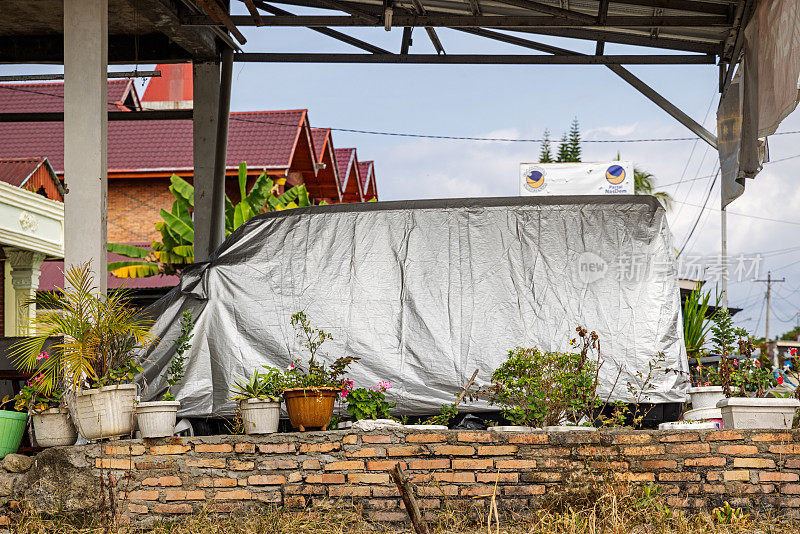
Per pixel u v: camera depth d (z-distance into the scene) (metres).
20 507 6.80
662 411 7.98
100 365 7.41
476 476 6.73
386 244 8.48
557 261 8.28
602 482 6.58
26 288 17.66
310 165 25.92
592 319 8.10
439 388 8.07
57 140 26.59
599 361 7.97
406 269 8.39
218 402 8.23
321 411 7.15
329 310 8.34
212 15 9.81
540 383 7.26
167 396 7.61
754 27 8.41
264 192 20.98
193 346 8.37
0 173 18.00
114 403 7.11
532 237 8.37
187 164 25.52
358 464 6.83
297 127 25.19
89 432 7.09
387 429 6.88
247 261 8.54
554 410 7.24
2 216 16.17
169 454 6.96
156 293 20.67
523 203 8.48
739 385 7.75
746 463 6.63
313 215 8.68
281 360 8.25
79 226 8.48
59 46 12.39
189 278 8.55
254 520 6.57
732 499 6.59
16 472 6.98
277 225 8.70
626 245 8.27
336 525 6.46
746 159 8.56
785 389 7.96
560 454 6.76
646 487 6.55
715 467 6.65
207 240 12.05
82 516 6.78
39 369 7.41
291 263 8.51
